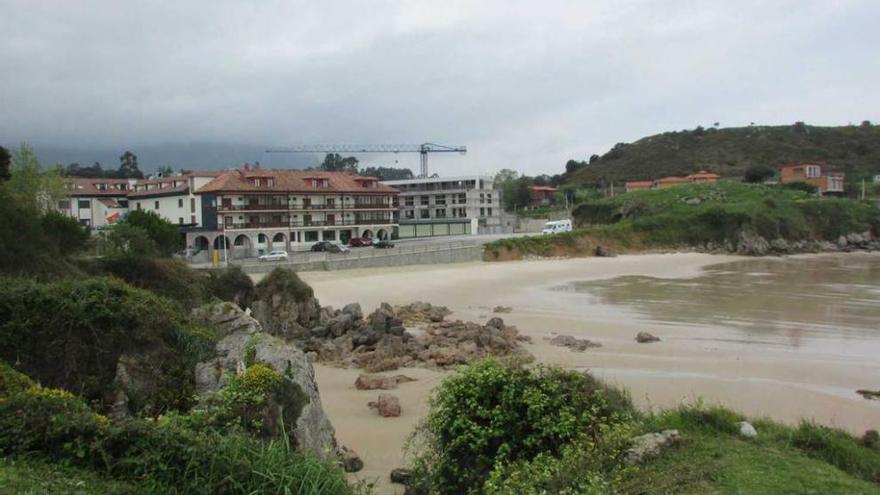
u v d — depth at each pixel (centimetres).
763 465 1161
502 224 15112
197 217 9319
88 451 1038
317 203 10138
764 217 11525
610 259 9369
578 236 10475
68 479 966
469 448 1320
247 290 4022
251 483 1027
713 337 3688
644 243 10988
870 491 1072
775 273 7550
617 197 14538
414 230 14175
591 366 2988
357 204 10662
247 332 2056
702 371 2895
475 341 3425
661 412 1633
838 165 18000
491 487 1124
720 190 13700
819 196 13862
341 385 2658
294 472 1069
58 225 4200
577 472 1118
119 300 1912
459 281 6481
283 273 4100
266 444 1180
